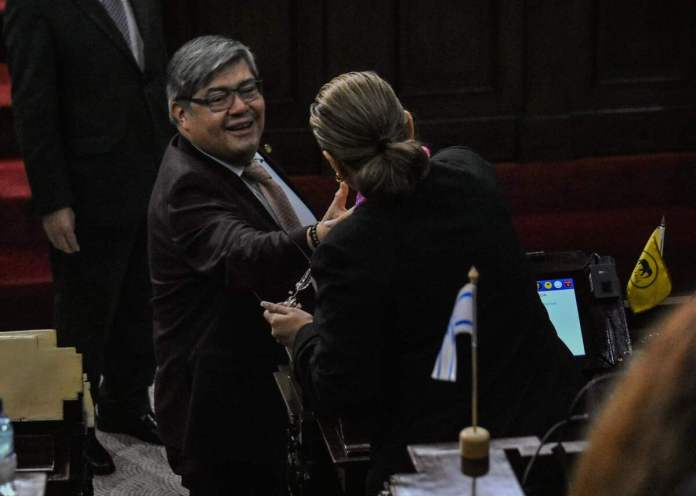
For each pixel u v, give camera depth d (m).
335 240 8.44
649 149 19.84
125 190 14.09
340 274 8.35
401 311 8.38
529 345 8.66
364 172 8.38
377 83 8.62
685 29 19.75
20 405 9.82
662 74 19.86
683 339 4.62
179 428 11.15
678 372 4.57
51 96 13.55
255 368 10.88
